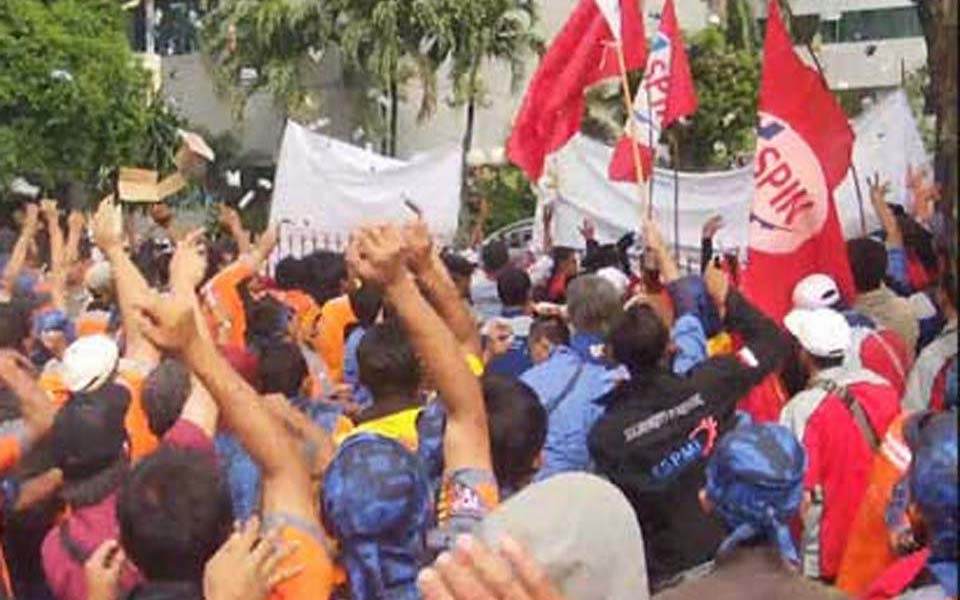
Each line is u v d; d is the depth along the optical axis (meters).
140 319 4.39
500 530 3.38
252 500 5.11
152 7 52.28
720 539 5.71
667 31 11.85
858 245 8.35
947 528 2.84
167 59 52.78
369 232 4.62
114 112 37.34
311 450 5.24
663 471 5.82
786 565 3.95
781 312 8.36
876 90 57.12
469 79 46.38
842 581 5.54
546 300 12.64
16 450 5.38
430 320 4.65
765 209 8.45
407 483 4.16
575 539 3.38
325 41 46.78
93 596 4.05
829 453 6.13
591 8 11.47
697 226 17.30
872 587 4.59
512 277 9.39
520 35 46.97
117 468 4.91
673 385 5.96
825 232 8.38
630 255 16.08
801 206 8.41
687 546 5.73
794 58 8.46
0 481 5.36
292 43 46.84
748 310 6.33
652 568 5.77
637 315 6.02
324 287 10.01
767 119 8.45
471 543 2.69
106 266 9.08
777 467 3.89
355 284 8.23
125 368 6.02
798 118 8.45
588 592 3.38
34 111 36.34
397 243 4.61
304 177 16.72
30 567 5.39
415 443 5.24
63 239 11.44
